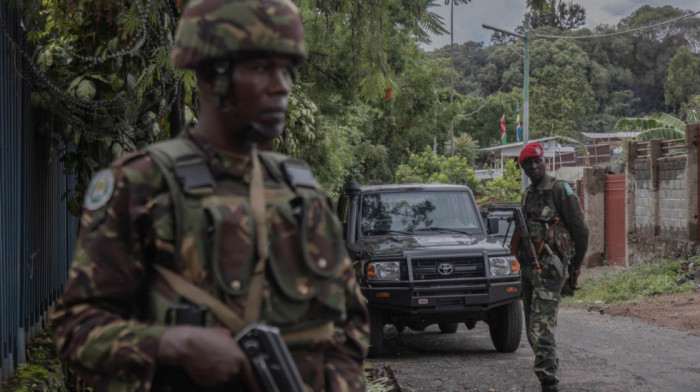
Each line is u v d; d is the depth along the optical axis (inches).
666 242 640.4
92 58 183.9
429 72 422.9
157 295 57.7
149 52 198.7
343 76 371.9
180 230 57.4
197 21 59.1
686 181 603.8
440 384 255.6
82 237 59.3
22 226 179.5
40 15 183.5
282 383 55.1
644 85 4121.6
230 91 58.8
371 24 227.1
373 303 301.1
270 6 59.1
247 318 57.3
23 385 152.9
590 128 3380.9
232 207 58.4
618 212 771.4
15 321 166.6
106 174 60.3
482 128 3161.9
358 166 1119.0
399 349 331.3
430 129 439.2
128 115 195.2
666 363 282.7
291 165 64.4
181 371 57.5
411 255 301.6
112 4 183.0
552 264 223.9
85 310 57.3
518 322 310.8
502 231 427.5
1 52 157.2
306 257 60.8
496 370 277.3
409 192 354.3
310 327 61.6
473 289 300.0
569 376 262.4
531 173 231.6
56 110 189.8
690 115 847.1
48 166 207.9
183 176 58.5
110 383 56.4
